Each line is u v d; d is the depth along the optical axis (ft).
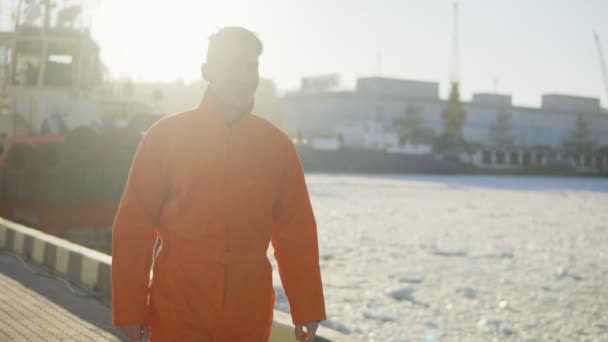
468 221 88.43
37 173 42.73
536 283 40.83
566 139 544.62
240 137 6.96
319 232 69.87
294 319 7.32
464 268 46.78
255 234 6.96
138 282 6.72
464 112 444.96
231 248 6.79
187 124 6.90
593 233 75.15
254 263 6.96
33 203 42.93
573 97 593.83
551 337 27.17
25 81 53.72
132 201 6.83
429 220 88.48
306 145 306.96
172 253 6.87
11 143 48.06
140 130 49.19
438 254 54.65
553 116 545.03
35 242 27.48
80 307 19.07
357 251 55.16
